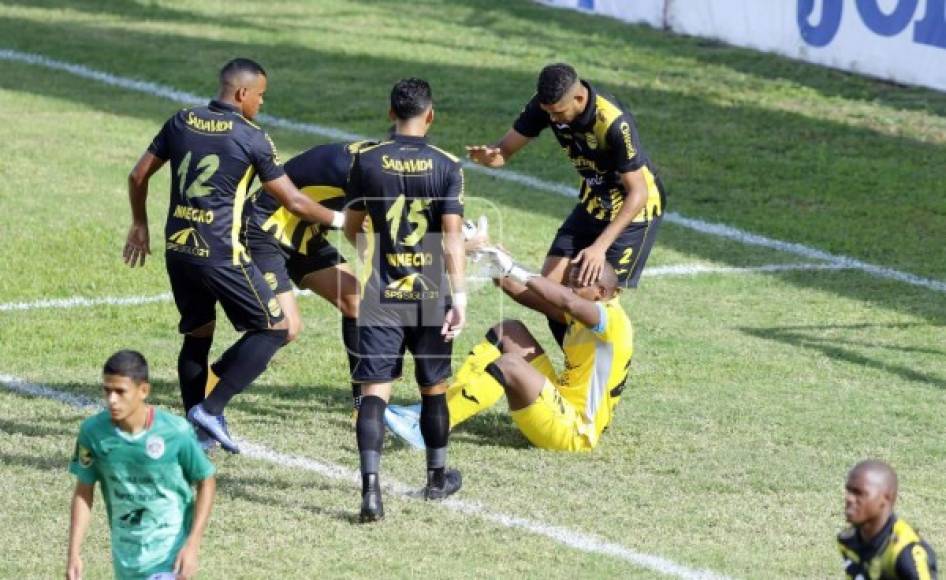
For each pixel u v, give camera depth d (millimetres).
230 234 28062
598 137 30344
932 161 56031
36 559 24109
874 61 67125
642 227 32688
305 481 27719
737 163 55344
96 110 60562
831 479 28219
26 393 32125
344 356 35531
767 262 44625
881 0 66250
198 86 64938
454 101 63031
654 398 32750
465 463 28828
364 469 25594
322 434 30281
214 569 23750
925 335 37844
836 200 51344
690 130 59531
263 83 28469
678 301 40594
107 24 76062
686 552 24781
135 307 38812
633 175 30062
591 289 29109
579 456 29328
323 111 61312
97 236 44469
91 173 51500
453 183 25406
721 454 29438
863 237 47250
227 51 71188
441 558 24406
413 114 25562
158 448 19484
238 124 27844
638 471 28562
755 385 33750
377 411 25938
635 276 33000
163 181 51094
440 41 74188
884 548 17828
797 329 38188
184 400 29500
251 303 28359
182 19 77875
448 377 26594
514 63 70062
